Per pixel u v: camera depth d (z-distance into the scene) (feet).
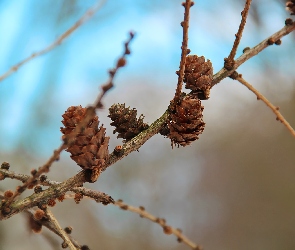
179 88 1.91
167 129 1.94
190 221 4.17
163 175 4.22
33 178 1.82
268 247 4.17
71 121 1.85
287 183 4.32
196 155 4.40
